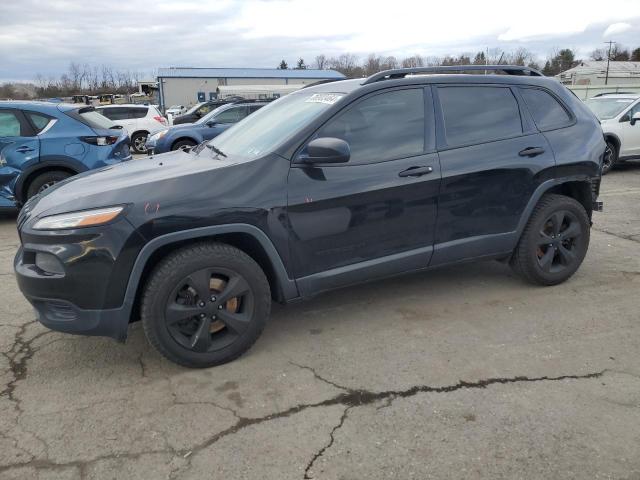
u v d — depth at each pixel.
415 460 2.42
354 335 3.63
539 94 4.21
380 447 2.51
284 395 2.94
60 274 2.89
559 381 3.04
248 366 3.25
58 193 3.28
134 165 3.81
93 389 3.02
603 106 11.25
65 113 7.00
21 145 6.71
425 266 3.80
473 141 3.84
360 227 3.47
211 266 3.07
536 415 2.73
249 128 4.05
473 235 3.91
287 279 3.33
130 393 2.98
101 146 7.11
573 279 4.59
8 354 3.44
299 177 3.28
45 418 2.76
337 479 2.32
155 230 2.93
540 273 4.25
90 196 3.00
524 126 4.07
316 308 4.07
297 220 3.27
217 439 2.59
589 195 4.40
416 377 3.09
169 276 2.99
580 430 2.61
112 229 2.87
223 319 3.18
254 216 3.13
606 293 4.27
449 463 2.40
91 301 2.93
